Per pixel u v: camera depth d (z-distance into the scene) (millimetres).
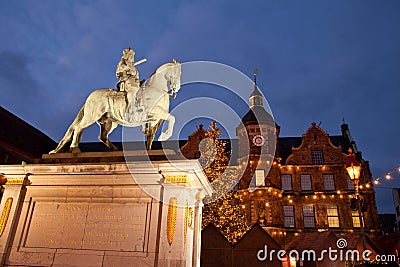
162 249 5820
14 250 6387
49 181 6859
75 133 7664
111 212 6375
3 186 7066
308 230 25016
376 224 24766
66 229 6430
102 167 6652
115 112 7559
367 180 25938
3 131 24438
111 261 5977
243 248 15922
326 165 27016
